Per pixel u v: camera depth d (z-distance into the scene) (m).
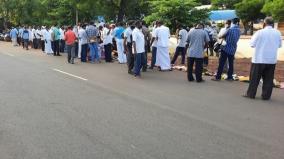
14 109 9.75
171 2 24.58
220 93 12.53
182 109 10.12
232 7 50.62
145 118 9.07
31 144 7.11
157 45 18.02
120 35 21.00
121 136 7.64
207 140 7.51
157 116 9.29
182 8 24.73
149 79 15.27
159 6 25.08
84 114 9.32
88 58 22.19
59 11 38.59
